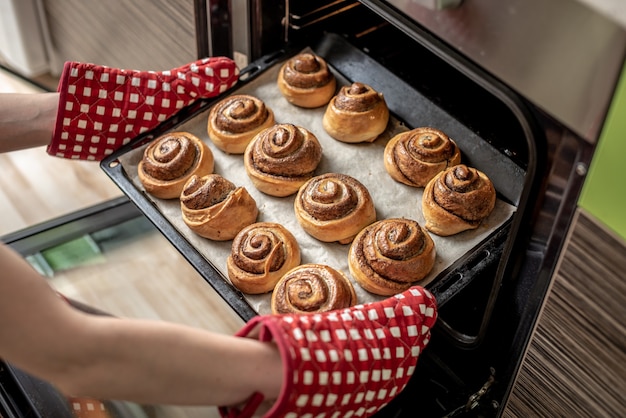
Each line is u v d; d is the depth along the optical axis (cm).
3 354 63
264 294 92
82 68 100
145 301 109
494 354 90
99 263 114
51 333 62
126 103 103
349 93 104
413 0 72
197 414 95
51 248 116
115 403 95
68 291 109
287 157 100
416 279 89
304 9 109
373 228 93
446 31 74
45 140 104
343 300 87
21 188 143
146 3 120
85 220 121
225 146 105
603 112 63
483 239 94
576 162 68
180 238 96
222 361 69
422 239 90
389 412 95
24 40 155
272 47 114
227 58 110
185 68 107
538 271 78
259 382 71
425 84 112
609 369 75
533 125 71
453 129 102
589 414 81
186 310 108
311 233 96
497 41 69
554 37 64
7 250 62
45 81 164
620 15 58
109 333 65
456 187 93
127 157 103
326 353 72
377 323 78
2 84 163
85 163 148
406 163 99
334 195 95
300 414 72
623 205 65
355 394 74
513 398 91
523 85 69
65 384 67
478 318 97
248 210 97
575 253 72
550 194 73
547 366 82
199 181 98
